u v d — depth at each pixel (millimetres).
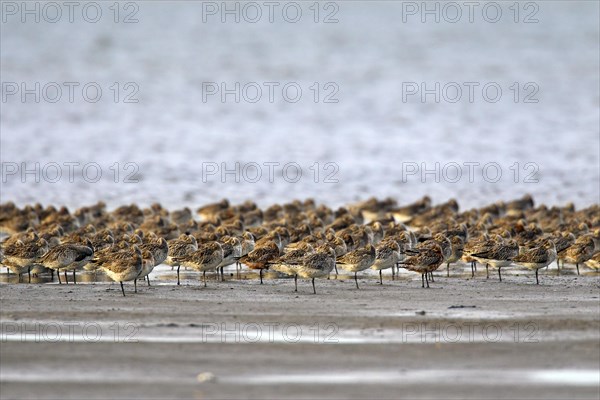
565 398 24141
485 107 115000
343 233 43969
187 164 82375
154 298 34812
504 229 45281
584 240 41500
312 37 193250
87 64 161875
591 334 29359
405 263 38031
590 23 199875
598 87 128125
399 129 102062
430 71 150000
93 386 24812
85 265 39281
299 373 25953
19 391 24422
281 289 37062
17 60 164875
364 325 30516
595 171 75500
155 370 26141
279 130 103250
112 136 98875
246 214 53406
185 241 40594
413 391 24609
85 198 66438
